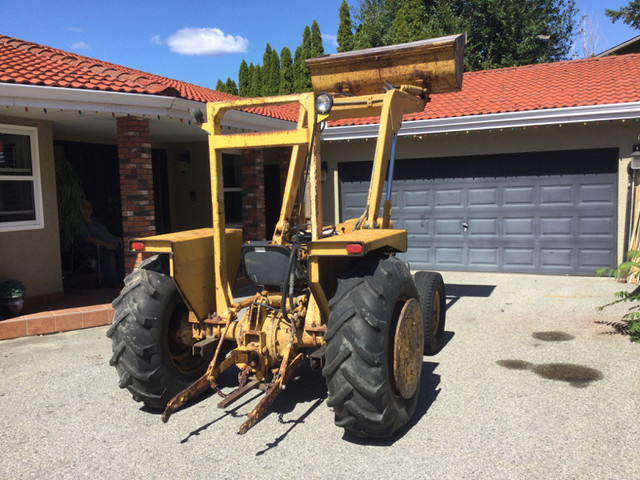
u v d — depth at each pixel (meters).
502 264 10.26
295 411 4.13
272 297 4.02
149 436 3.76
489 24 27.19
